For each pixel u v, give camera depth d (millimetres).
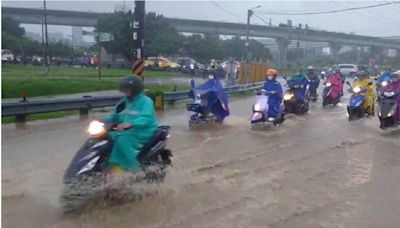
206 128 12430
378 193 6914
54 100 13578
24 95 13492
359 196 6727
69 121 13188
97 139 5984
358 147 10391
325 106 19328
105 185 5969
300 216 5801
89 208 5742
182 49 69625
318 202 6371
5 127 11805
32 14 77625
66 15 78688
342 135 11914
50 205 5812
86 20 79625
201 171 7727
